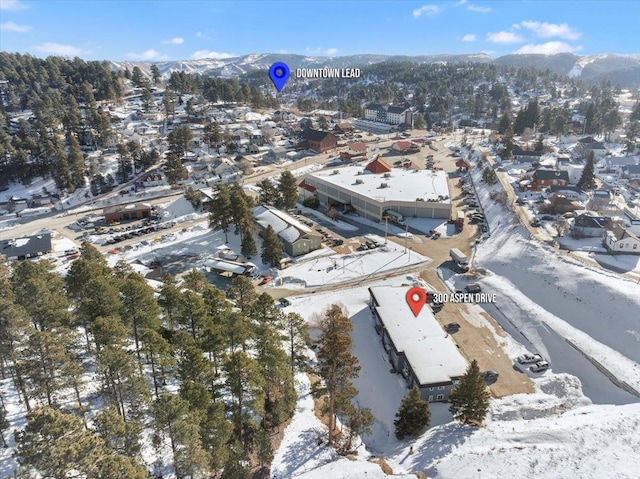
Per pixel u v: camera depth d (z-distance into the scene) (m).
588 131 177.12
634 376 50.44
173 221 101.25
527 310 63.03
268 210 94.50
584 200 103.31
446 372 48.94
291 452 39.56
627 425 43.00
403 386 50.94
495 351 56.97
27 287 38.88
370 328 61.31
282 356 40.81
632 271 67.44
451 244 85.69
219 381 42.12
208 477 33.03
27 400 35.19
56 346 32.03
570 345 56.28
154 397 40.59
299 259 80.50
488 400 46.62
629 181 116.69
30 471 23.53
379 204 96.25
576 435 42.00
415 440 43.03
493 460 38.47
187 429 28.03
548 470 37.09
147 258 82.81
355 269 76.44
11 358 34.19
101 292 40.25
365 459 39.78
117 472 22.42
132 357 36.97
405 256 80.75
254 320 50.06
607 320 57.50
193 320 42.19
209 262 77.31
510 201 100.94
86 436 23.70
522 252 75.38
